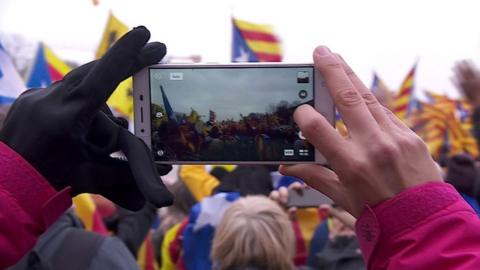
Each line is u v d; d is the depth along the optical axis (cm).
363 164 77
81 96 84
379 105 82
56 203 85
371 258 79
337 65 82
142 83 108
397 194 77
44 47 420
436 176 78
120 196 98
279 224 203
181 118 109
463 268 72
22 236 83
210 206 301
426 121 743
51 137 83
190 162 108
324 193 92
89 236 171
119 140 90
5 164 83
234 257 200
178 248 361
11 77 268
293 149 106
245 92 108
